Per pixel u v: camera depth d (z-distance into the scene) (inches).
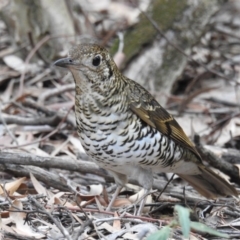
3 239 363.9
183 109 610.2
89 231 384.8
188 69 687.7
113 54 645.9
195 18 644.7
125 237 376.2
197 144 486.0
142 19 647.1
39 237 373.1
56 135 546.6
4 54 668.1
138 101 410.0
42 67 658.2
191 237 381.7
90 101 397.4
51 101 609.3
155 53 639.1
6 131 537.0
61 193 444.1
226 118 582.9
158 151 419.5
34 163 450.9
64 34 666.2
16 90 627.8
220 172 509.7
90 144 406.9
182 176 461.4
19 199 410.9
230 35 761.0
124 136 404.2
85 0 805.2
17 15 668.1
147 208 443.2
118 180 431.5
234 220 419.2
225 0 669.3
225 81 681.6
